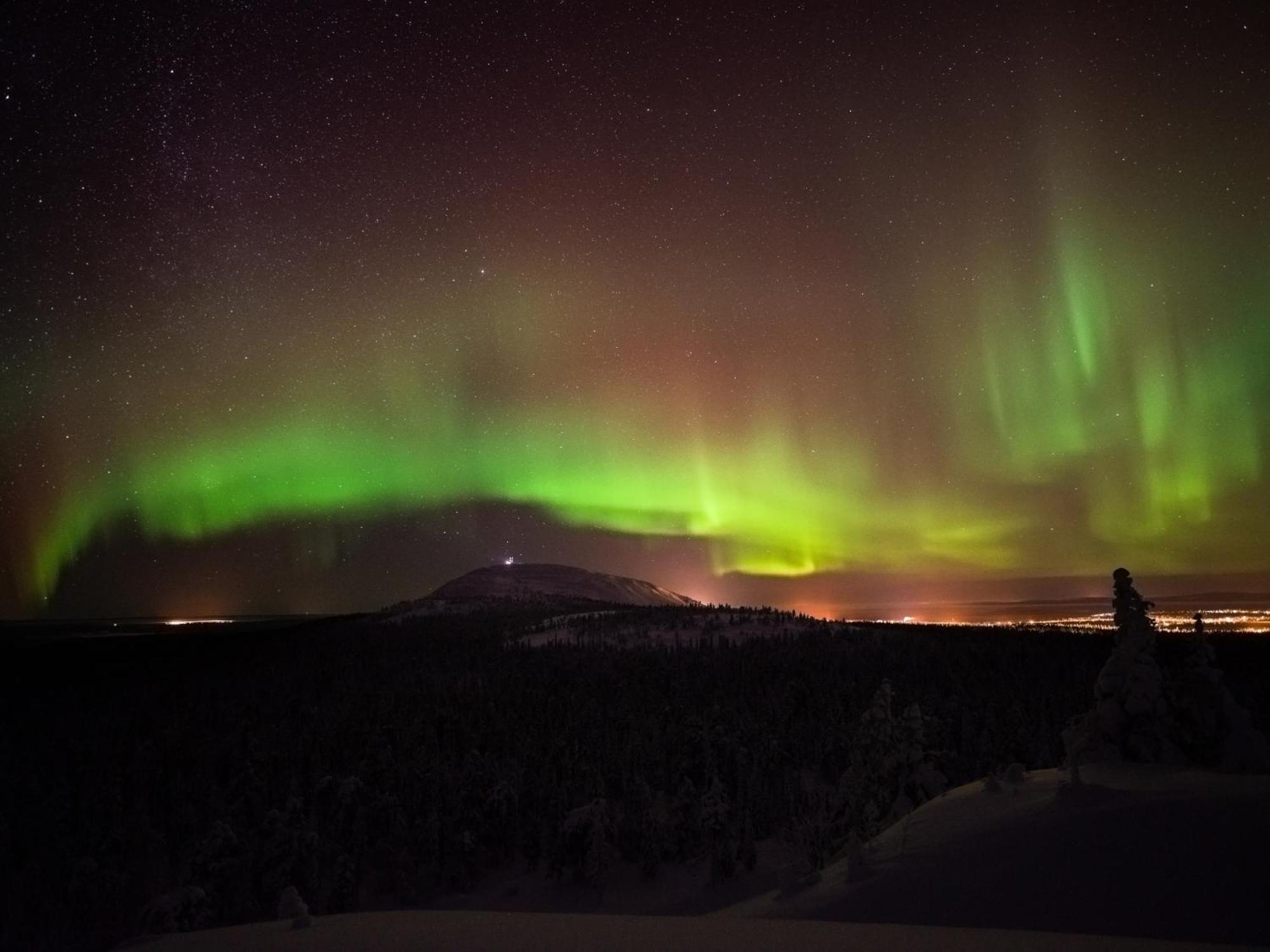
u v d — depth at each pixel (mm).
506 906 46312
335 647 112250
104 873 45906
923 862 13859
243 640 127875
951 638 100938
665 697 71938
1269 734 47344
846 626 118438
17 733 68688
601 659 94125
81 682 91438
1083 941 9828
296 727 66938
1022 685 66750
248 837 48875
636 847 49594
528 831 50688
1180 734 18250
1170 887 11227
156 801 54250
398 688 82938
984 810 15867
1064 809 14555
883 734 28562
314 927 13469
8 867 47000
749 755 55062
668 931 11523
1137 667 18484
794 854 47062
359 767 55625
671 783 54969
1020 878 12367
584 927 12164
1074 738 19484
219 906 43406
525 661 95125
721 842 46062
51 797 52781
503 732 62938
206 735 66500
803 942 10328
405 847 49562
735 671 81250
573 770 56062
